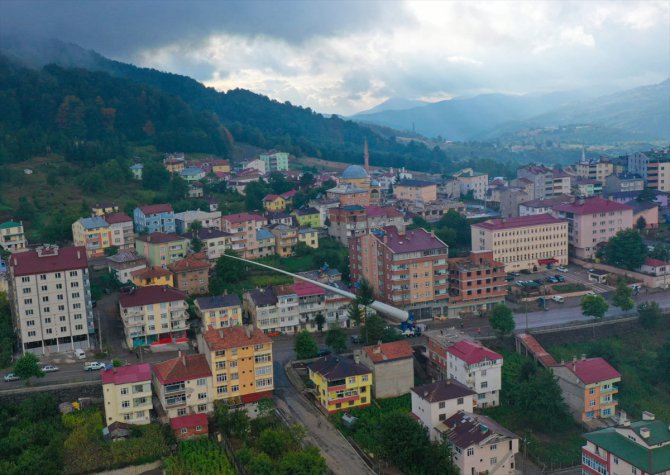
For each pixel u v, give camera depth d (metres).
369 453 161.50
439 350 199.88
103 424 167.50
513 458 156.50
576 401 188.00
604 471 146.12
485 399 188.50
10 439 155.62
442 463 151.38
